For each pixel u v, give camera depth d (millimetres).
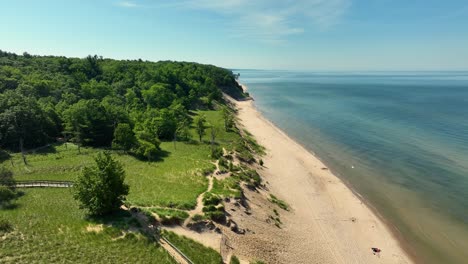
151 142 70938
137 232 35000
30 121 69812
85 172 38531
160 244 33969
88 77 128000
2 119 67125
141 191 47219
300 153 82250
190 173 56625
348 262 39500
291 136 100750
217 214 40375
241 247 37406
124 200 40875
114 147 69750
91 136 72875
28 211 38125
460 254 41312
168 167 59938
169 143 80062
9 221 35031
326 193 58562
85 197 37438
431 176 64625
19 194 43844
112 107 81875
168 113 90312
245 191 51094
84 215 37969
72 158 63562
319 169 70625
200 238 36719
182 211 40219
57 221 35969
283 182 62906
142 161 63656
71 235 33312
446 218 49406
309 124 117625
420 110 142875
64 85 103250
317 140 95125
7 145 68125
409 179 63594
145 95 110688
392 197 56531
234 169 59938
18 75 99875
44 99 87938
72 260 29266
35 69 118500
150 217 37875
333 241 43656
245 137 92812
